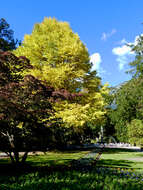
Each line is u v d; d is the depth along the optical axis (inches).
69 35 678.5
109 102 514.9
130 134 496.7
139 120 484.4
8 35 1059.9
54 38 635.5
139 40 429.4
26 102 256.5
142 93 402.3
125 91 442.0
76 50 592.7
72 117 506.9
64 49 588.7
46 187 184.1
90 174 247.9
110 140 1718.8
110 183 201.0
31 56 626.8
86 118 562.3
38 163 393.4
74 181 207.9
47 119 313.6
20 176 231.3
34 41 641.0
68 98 298.5
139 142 484.1
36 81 261.6
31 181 206.8
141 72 405.7
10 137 292.4
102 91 657.6
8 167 306.7
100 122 701.9
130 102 446.9
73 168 298.7
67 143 872.3
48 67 557.3
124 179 221.3
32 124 274.8
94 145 1341.0
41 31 714.2
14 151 292.2
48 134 296.7
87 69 677.3
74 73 595.8
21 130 282.4
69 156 553.3
